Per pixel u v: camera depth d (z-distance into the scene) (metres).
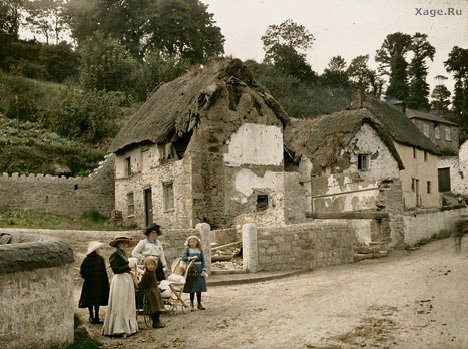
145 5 60.34
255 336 8.59
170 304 10.92
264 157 24.83
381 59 38.31
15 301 7.36
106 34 60.16
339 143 29.88
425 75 36.31
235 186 23.83
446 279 11.77
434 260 15.84
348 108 37.28
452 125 48.16
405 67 37.53
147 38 60.88
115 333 9.05
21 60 62.94
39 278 7.73
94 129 42.34
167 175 24.89
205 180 23.16
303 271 16.12
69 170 36.28
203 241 15.31
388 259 18.94
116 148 29.58
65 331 8.19
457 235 18.31
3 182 30.17
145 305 9.74
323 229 17.59
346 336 8.20
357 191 22.91
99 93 46.06
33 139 38.28
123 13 60.31
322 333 8.42
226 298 12.07
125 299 9.24
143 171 27.39
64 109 43.31
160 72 55.22
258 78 63.75
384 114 38.28
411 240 23.20
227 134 23.92
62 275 8.20
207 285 14.10
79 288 13.43
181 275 11.18
